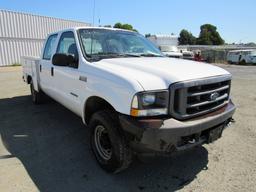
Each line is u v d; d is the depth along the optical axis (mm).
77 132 4801
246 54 29156
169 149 2730
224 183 3133
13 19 21828
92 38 4121
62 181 3170
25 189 2994
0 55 21141
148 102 2732
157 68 3150
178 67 3258
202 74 3092
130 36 4684
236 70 20719
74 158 3760
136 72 3035
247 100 7770
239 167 3512
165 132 2641
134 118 2760
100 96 3254
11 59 22000
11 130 4926
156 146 2664
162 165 3562
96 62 3615
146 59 3822
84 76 3609
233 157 3803
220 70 3477
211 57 34688
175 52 23859
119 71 3102
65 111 6215
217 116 3105
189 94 2861
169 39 33156
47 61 5281
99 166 3504
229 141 4398
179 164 3592
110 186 3076
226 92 3498
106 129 3135
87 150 4023
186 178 3252
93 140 3525
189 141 2881
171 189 3020
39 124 5266
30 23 23141
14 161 3664
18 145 4230
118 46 4254
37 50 24109
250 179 3215
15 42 22141
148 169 3457
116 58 3805
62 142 4340
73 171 3398
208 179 3223
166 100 2797
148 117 2768
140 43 4652
